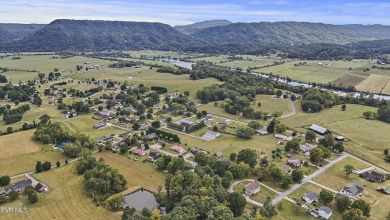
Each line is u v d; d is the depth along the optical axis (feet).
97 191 503.61
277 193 510.99
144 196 503.61
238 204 449.48
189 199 434.71
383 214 459.32
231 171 554.46
